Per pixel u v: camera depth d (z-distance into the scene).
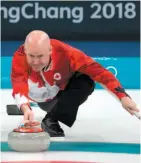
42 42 8.95
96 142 10.05
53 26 21.45
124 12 21.45
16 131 9.12
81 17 21.48
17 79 9.53
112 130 11.33
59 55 9.67
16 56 9.60
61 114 10.32
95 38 21.78
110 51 20.48
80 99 10.16
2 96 15.85
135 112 9.18
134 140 10.30
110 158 8.77
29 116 9.09
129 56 19.77
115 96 9.48
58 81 9.99
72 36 21.58
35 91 10.21
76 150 9.35
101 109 14.05
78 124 11.98
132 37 21.72
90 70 9.67
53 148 9.45
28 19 21.44
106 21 21.52
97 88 17.59
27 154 8.92
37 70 9.18
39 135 9.07
